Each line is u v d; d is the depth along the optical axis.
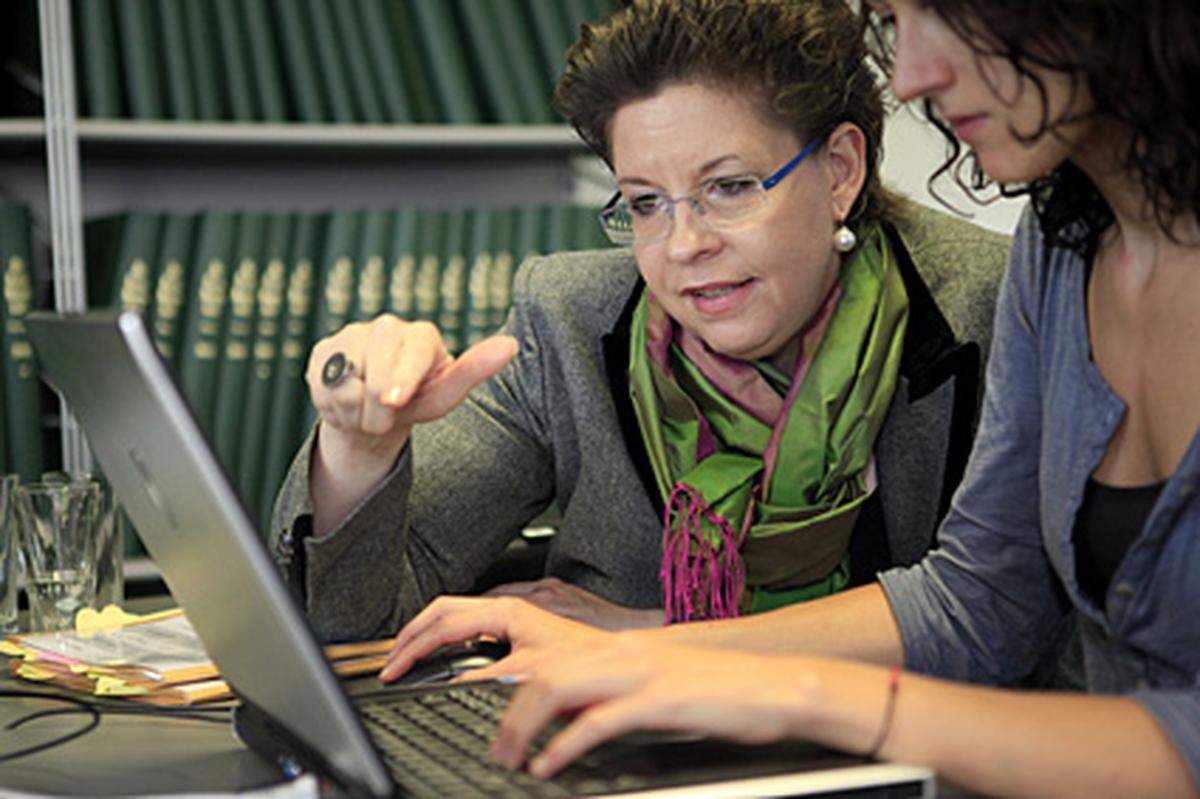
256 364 4.28
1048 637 2.19
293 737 1.61
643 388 2.60
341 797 1.48
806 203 2.39
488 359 2.22
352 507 2.31
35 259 4.53
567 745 1.49
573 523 2.72
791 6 2.34
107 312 1.47
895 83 1.72
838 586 2.55
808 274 2.42
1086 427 1.90
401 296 4.34
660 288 2.44
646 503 2.64
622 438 2.66
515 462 2.74
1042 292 2.03
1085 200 1.94
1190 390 1.82
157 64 4.31
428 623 2.19
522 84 4.48
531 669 2.01
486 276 4.38
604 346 2.68
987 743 1.50
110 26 4.27
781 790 1.45
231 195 4.82
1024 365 2.07
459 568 2.67
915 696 1.54
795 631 2.11
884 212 2.60
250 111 4.37
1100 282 1.94
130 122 4.22
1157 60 1.61
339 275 4.32
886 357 2.50
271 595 1.39
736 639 2.09
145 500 1.65
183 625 2.37
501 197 4.98
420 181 4.95
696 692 1.50
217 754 1.78
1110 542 1.89
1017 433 2.08
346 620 2.37
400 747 1.64
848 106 2.43
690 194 2.35
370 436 2.25
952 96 1.69
